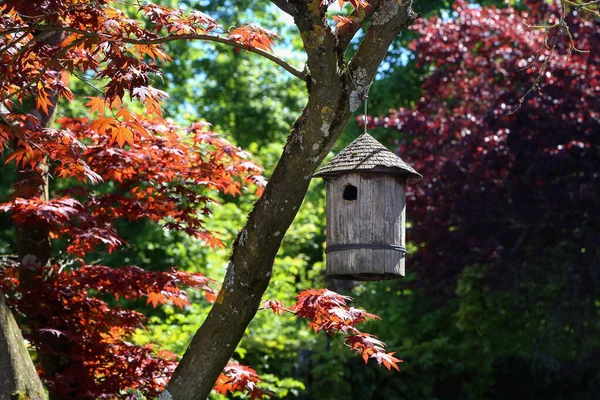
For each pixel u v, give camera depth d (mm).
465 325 14297
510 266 13680
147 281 6988
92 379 6945
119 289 7020
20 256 7723
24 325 7297
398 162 5754
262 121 22578
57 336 6875
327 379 12484
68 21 5715
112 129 5770
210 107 23172
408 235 14688
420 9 21594
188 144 7664
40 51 5504
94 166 7305
